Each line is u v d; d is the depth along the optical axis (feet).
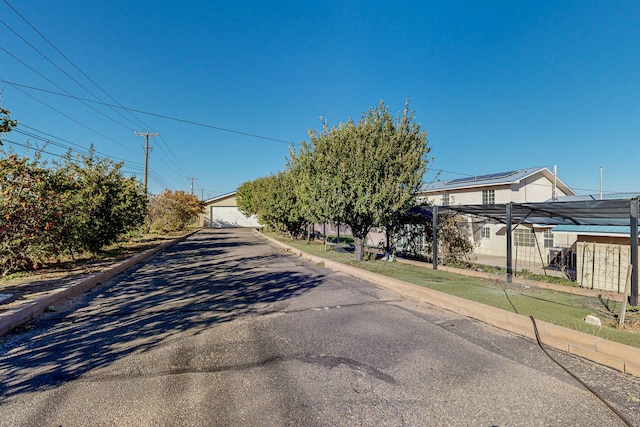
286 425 8.05
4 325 14.32
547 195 68.59
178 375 10.58
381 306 19.12
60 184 31.07
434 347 13.01
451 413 8.60
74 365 11.25
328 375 10.65
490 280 25.35
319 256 40.78
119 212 40.65
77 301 19.74
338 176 31.40
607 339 12.43
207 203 147.84
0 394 9.37
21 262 24.53
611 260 25.53
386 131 32.81
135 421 8.14
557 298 19.53
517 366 11.37
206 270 32.01
